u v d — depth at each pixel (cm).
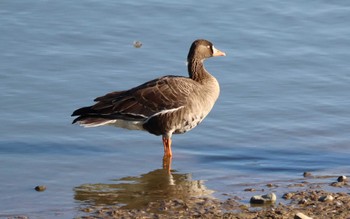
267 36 2192
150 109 1530
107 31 2186
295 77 1964
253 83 1930
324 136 1666
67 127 1686
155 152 1584
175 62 2017
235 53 2089
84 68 1966
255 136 1669
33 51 2042
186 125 1565
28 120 1709
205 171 1480
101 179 1437
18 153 1554
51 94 1827
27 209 1277
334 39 2183
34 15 2255
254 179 1433
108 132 1675
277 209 1247
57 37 2131
